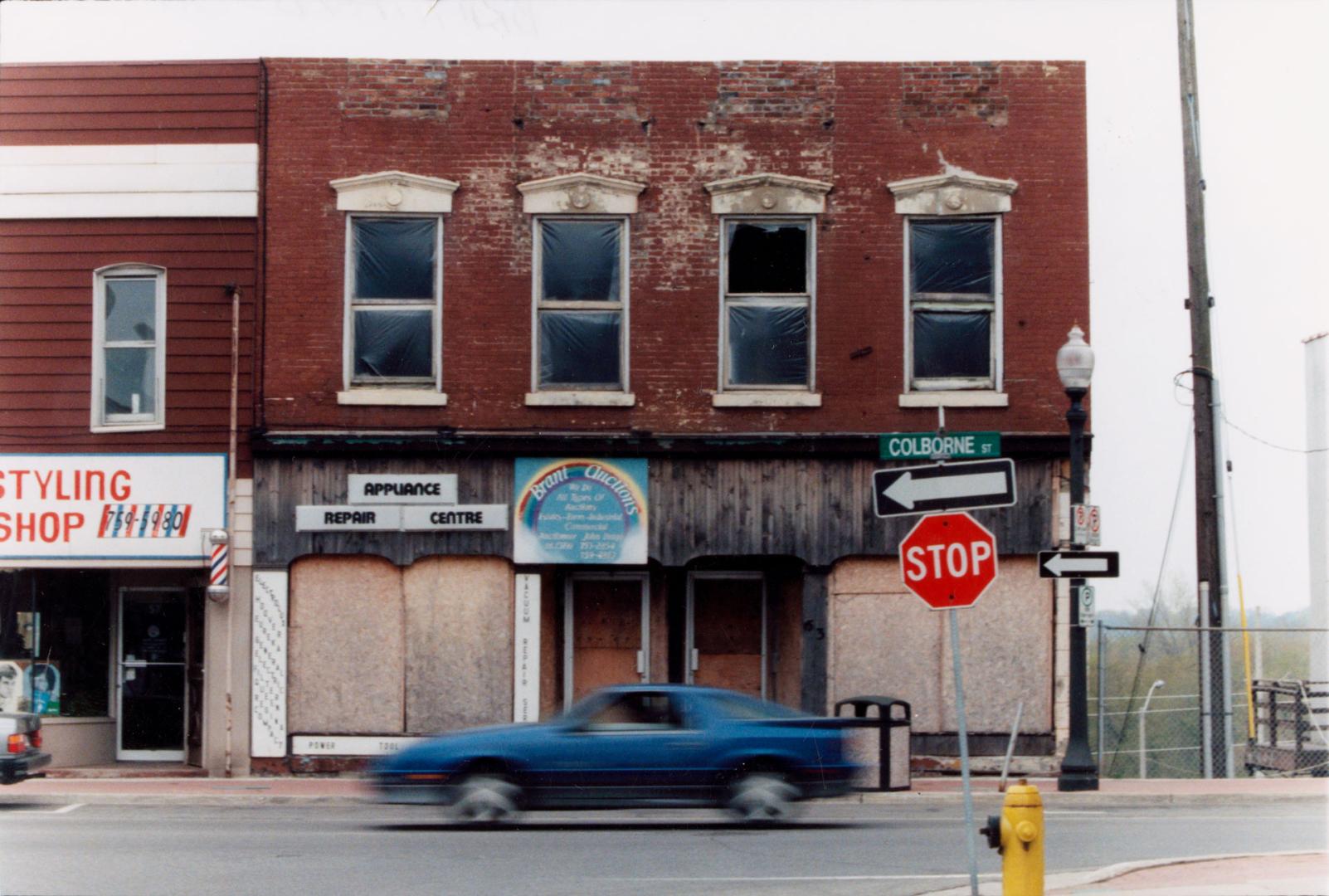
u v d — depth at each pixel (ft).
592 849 46.29
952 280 70.90
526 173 71.00
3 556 70.90
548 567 71.46
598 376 71.10
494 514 69.87
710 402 70.08
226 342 70.79
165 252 71.20
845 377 70.03
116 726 74.79
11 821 55.01
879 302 70.33
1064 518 69.15
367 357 71.10
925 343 70.79
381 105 71.10
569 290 71.31
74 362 71.56
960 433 69.36
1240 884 37.24
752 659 72.95
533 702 69.67
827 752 52.44
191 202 71.26
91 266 71.56
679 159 70.85
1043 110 70.64
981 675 69.31
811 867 42.52
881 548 69.36
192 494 70.54
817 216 70.54
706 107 70.95
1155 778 72.69
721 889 38.58
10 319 71.72
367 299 71.20
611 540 69.72
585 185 70.49
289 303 70.64
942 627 69.56
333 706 69.92
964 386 70.38
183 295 71.00
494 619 70.08
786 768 52.08
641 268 70.54
